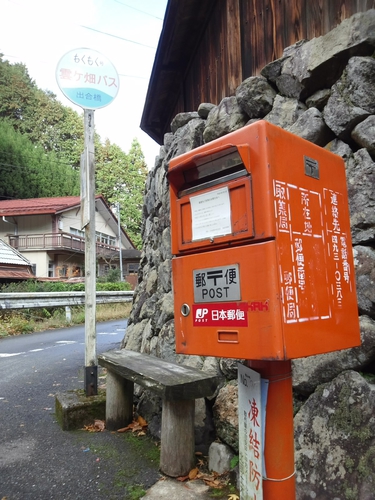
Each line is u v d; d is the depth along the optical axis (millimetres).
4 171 40062
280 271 1480
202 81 5469
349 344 1770
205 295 1689
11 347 8617
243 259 1557
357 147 2744
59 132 52719
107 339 9711
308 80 3045
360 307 2377
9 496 2598
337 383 2314
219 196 1668
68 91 4332
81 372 5758
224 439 2895
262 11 3953
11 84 51438
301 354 1506
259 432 1629
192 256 1762
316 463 2244
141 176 52688
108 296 15945
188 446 2801
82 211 4391
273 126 1573
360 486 2041
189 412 2822
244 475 1734
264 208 1504
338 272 1780
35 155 44000
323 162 1802
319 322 1616
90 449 3250
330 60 2873
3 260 20359
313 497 2184
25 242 29156
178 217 1851
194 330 1735
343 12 2998
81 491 2635
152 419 3617
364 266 2387
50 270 29922
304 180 1675
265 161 1518
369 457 2055
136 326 5336
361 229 2488
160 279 4816
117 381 3666
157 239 5270
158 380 2750
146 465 2957
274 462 1622
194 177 1854
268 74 3477
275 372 1643
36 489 2674
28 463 3043
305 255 1608
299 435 2377
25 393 5004
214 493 2543
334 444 2213
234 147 1593
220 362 3236
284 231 1529
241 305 1554
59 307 13227
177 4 4844
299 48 3209
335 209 1837
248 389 1725
